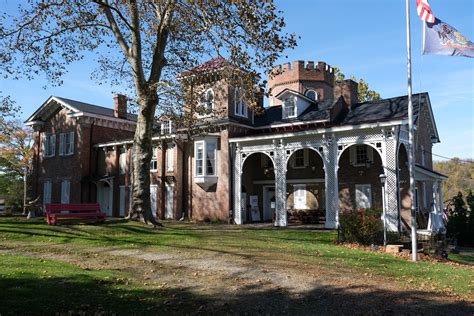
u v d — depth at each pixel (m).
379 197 24.75
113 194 32.78
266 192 30.39
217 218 27.22
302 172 28.36
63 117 35.34
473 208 25.00
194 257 11.38
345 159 26.31
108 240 14.43
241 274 9.27
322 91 39.34
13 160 43.25
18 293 6.95
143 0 18.56
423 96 26.31
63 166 34.66
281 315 6.52
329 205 22.31
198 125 26.53
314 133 23.00
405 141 22.41
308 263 10.77
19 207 41.47
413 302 7.42
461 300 7.69
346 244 15.56
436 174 25.61
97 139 34.47
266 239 15.98
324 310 6.82
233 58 15.88
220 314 6.46
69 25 18.27
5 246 12.88
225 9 14.88
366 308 6.98
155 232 16.81
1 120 41.97
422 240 16.02
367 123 21.28
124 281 8.36
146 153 19.00
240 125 27.80
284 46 15.59
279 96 28.33
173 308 6.68
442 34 13.98
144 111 18.89
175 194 29.11
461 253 19.14
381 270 10.36
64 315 6.05
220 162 27.59
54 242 13.91
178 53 20.38
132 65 18.73
